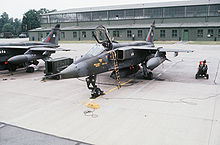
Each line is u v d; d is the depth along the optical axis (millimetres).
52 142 6887
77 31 72688
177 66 22719
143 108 9891
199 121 8344
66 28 76250
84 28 72062
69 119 8727
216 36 56531
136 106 10180
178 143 6727
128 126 8000
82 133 7492
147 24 66688
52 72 16469
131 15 69125
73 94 12406
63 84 15039
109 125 8117
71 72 10203
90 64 11227
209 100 10953
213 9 59125
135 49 15211
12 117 8984
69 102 10914
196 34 58469
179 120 8469
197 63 24516
